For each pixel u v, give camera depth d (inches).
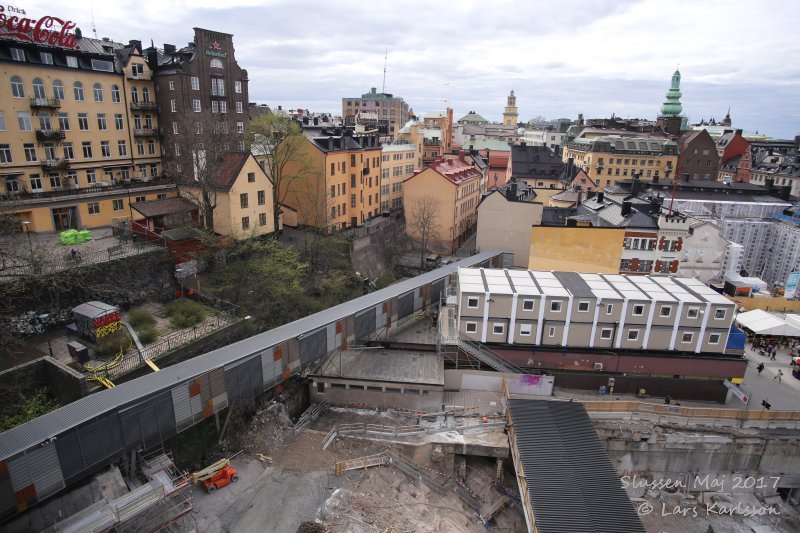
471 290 1769.2
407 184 3174.2
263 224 2337.6
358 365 1711.4
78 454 997.2
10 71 1935.3
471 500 1393.9
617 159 4785.9
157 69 2518.5
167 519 991.6
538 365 1803.6
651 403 1631.4
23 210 1878.7
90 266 1541.6
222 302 1738.4
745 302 2422.5
